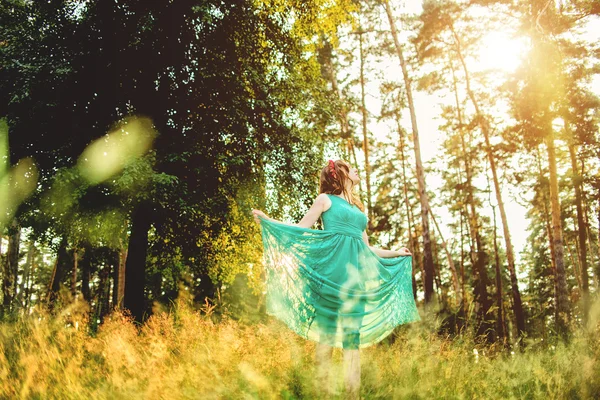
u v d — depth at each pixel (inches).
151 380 93.4
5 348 121.3
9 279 730.2
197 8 444.8
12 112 443.5
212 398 88.6
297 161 501.7
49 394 96.0
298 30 589.9
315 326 123.2
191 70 482.6
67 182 397.7
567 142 858.1
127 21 459.2
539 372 117.3
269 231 134.7
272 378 99.7
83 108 467.5
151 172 402.6
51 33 466.9
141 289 456.4
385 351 136.2
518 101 770.8
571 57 722.2
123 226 477.1
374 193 1182.9
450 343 139.5
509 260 971.9
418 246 1499.8
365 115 1046.4
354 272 130.6
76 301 145.0
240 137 487.5
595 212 1168.2
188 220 484.7
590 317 138.7
